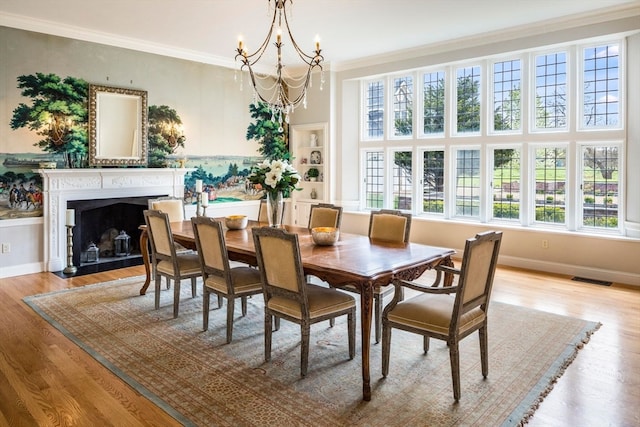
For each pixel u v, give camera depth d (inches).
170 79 253.9
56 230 216.1
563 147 220.4
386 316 107.3
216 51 258.5
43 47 208.1
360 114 294.4
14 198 204.2
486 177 243.0
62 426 88.1
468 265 94.1
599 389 102.8
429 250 131.4
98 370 112.9
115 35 225.8
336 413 92.6
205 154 272.5
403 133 278.7
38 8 187.6
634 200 196.7
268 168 153.6
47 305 164.4
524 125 228.1
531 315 153.4
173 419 90.8
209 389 103.0
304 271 114.2
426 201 271.1
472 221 248.5
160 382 106.3
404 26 213.8
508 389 102.7
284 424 88.6
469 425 88.2
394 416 91.4
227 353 123.0
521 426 88.0
